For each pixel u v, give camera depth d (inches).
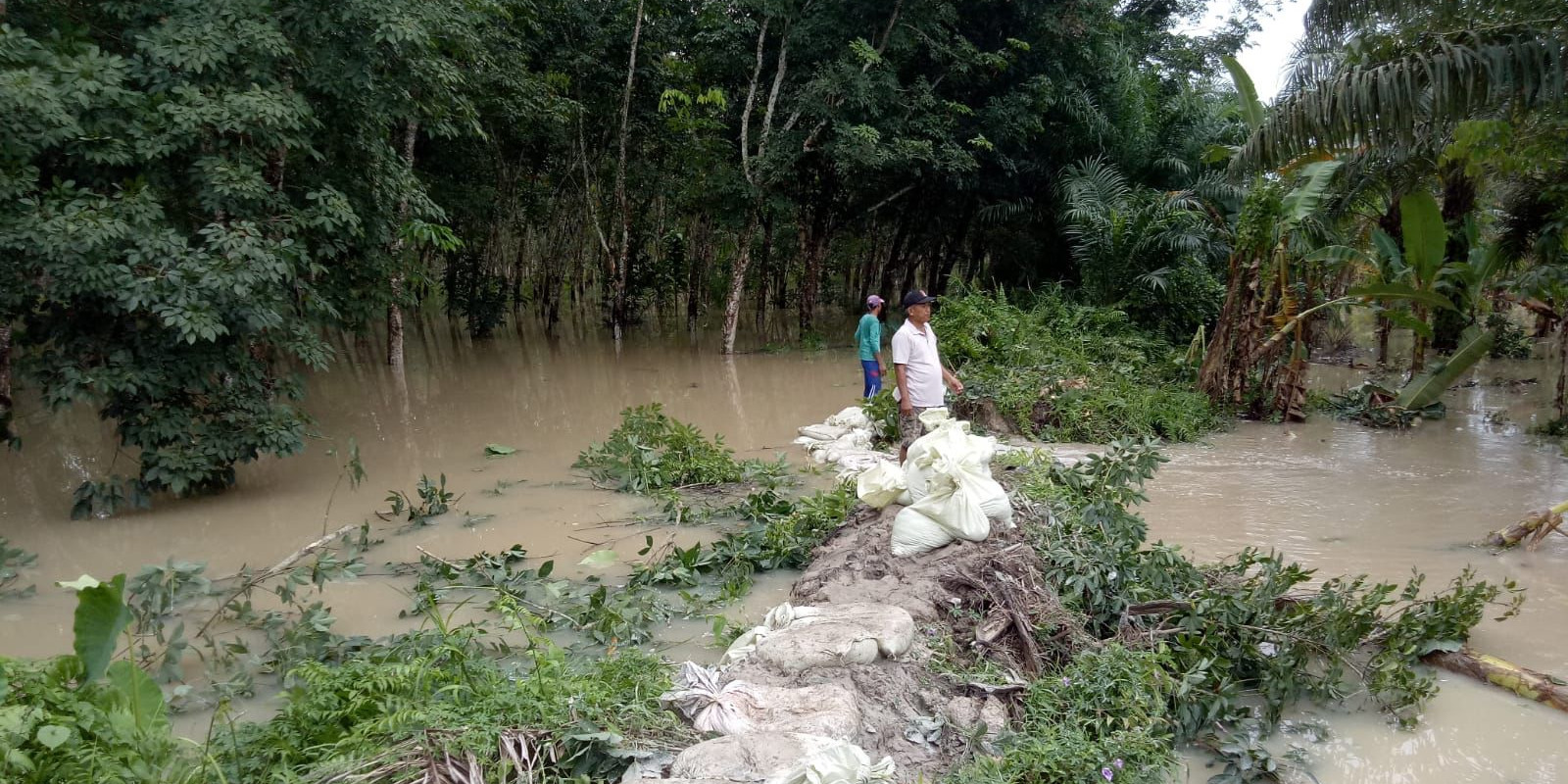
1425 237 401.7
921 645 156.7
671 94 660.7
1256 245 427.2
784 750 113.8
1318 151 389.4
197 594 186.1
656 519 285.1
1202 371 456.8
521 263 949.8
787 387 554.9
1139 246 647.8
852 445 373.4
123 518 286.0
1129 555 197.3
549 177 913.5
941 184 811.4
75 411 444.8
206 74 297.7
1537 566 228.2
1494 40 281.6
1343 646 164.1
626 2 737.0
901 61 711.7
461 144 657.0
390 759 110.4
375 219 376.5
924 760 129.3
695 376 601.3
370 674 131.6
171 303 261.3
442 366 650.2
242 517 288.8
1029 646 163.6
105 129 270.8
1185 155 780.6
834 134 692.7
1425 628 173.2
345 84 329.7
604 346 774.5
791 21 672.4
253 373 310.7
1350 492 302.8
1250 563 193.9
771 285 1187.9
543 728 119.0
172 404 295.9
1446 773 140.5
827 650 142.2
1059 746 133.0
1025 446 378.0
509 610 165.9
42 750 104.8
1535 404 464.1
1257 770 139.6
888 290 979.3
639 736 121.3
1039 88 725.3
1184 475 329.1
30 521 282.5
